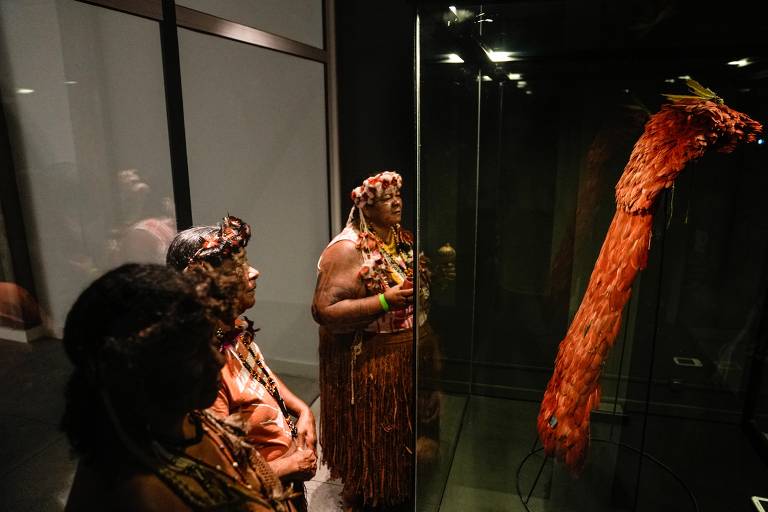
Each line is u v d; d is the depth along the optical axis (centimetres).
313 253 305
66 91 133
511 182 245
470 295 250
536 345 274
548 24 184
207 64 216
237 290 81
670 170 151
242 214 255
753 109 200
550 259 254
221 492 74
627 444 248
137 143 160
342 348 193
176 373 68
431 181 151
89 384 68
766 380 243
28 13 122
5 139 117
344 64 296
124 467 68
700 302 239
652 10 176
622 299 157
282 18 257
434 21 136
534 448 250
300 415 148
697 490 223
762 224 221
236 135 239
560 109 229
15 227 120
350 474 201
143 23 159
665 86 211
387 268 186
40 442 129
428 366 175
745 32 188
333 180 307
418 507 177
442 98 155
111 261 152
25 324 124
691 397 257
